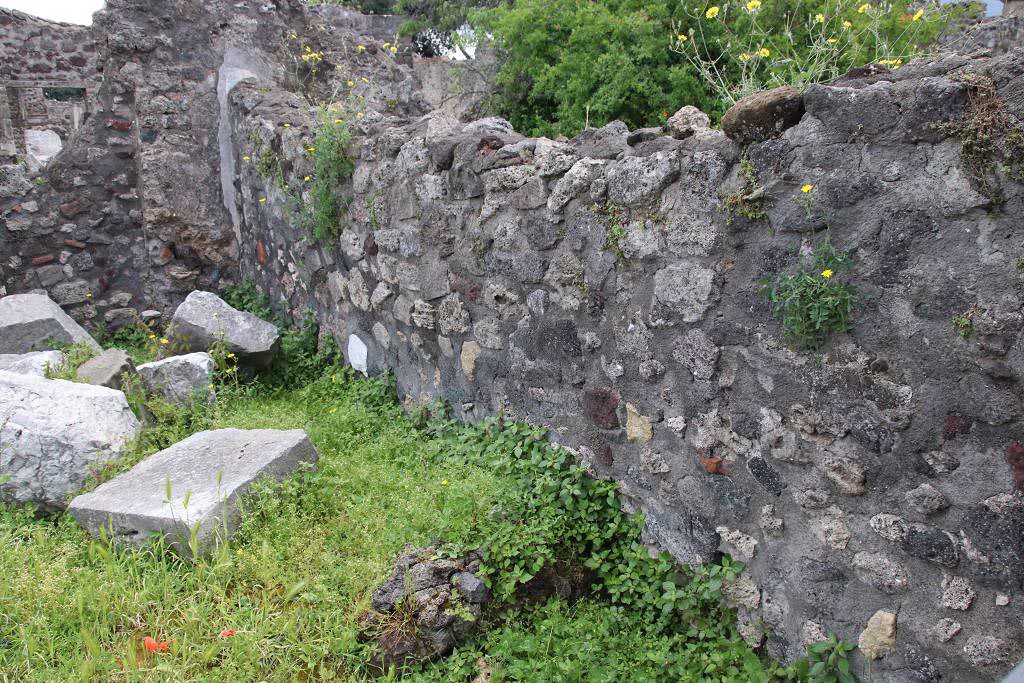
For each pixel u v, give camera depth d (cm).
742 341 255
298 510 340
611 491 323
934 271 203
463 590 286
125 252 689
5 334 504
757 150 240
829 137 221
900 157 207
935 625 217
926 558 217
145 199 680
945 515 212
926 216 204
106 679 254
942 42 525
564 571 312
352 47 776
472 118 647
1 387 373
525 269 348
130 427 396
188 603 286
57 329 518
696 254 264
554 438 351
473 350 401
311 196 542
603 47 555
